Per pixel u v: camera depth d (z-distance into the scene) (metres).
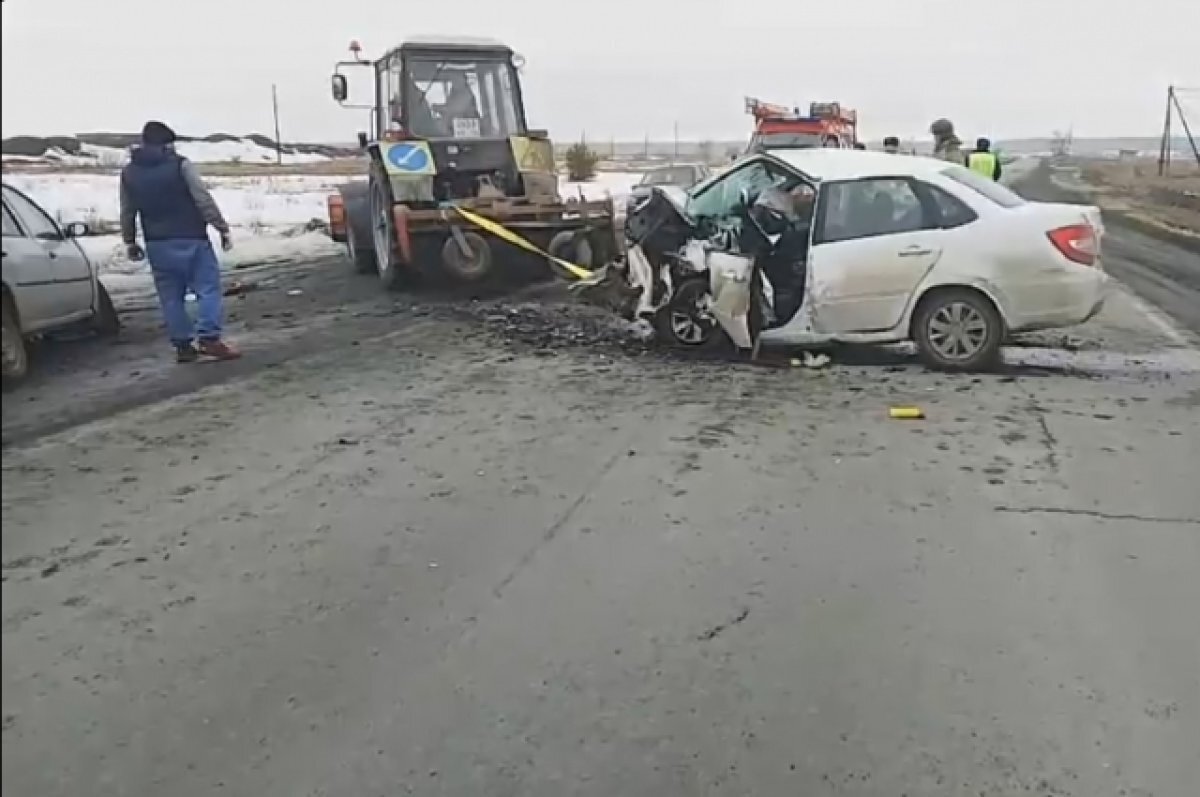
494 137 13.20
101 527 4.79
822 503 5.18
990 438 6.33
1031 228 8.09
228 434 6.36
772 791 2.92
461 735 3.18
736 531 4.80
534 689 3.43
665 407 7.09
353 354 8.84
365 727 3.21
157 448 6.05
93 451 5.96
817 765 3.03
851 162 8.70
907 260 8.21
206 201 8.27
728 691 3.42
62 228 8.96
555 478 5.56
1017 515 5.01
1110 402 7.23
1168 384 7.79
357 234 14.16
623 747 3.12
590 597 4.10
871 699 3.37
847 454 6.01
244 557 4.48
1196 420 6.74
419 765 3.03
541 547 4.60
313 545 4.62
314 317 10.74
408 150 12.50
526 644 3.72
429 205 12.50
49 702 3.30
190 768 2.99
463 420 6.73
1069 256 8.06
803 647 3.71
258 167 41.69
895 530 4.82
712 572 4.34
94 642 3.71
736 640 3.76
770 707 3.33
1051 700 3.36
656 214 9.21
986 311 8.16
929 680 3.48
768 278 8.56
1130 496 5.28
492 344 9.31
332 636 3.78
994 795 2.90
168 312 8.46
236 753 3.07
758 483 5.48
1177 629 3.83
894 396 7.41
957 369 8.27
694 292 8.96
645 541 4.68
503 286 13.07
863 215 8.38
